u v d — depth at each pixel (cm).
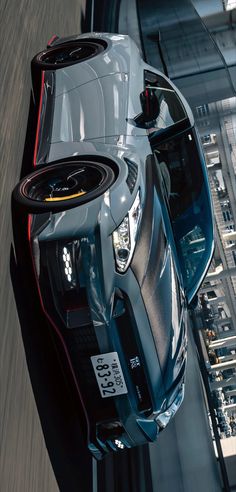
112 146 398
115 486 469
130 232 350
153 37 725
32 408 346
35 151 396
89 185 361
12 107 441
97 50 494
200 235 477
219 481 607
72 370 349
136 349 354
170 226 409
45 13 636
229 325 1264
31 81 511
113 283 335
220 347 982
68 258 327
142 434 383
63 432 391
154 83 501
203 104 1293
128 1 1545
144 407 369
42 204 342
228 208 1205
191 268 470
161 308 375
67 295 329
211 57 1362
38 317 386
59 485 365
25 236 338
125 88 454
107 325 337
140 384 362
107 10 1345
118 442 381
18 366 339
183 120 484
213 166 1553
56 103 429
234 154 1522
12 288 356
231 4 2144
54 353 400
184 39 1383
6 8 488
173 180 462
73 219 332
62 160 381
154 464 557
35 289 355
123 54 500
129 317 348
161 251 381
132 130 425
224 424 765
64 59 500
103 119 419
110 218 340
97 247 329
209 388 742
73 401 365
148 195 384
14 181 407
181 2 1520
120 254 342
